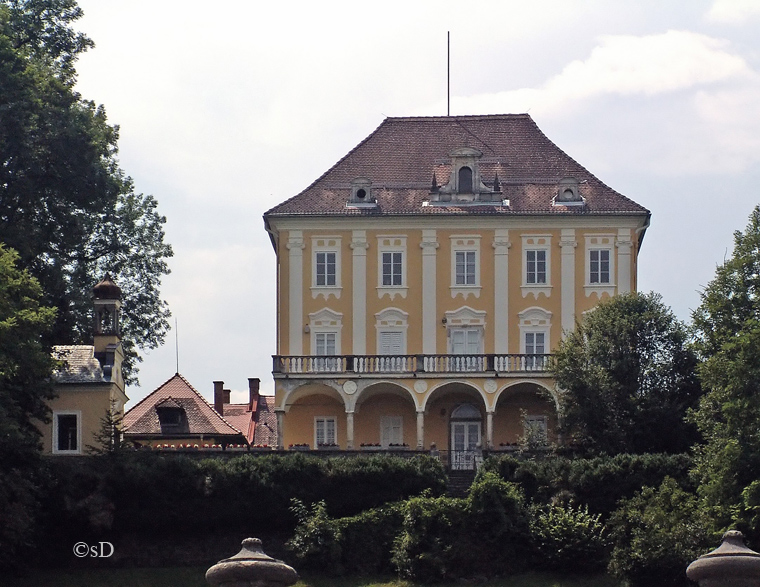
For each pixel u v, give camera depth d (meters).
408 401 88.94
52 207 87.56
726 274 71.31
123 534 72.12
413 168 94.31
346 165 94.44
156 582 69.62
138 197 99.44
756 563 41.31
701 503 67.81
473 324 90.56
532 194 92.31
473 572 68.94
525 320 90.38
